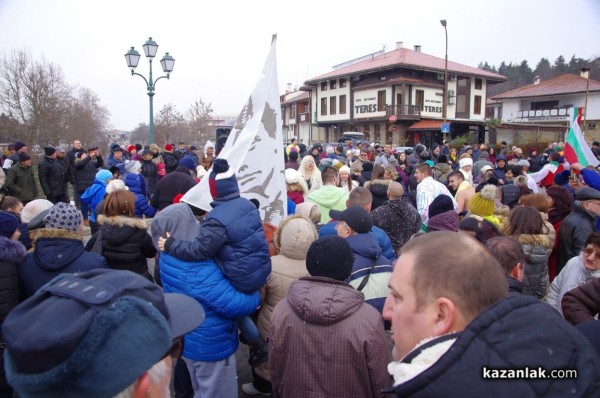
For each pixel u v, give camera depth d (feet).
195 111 123.13
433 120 131.54
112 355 2.94
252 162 13.87
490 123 122.11
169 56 47.52
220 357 9.11
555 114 149.28
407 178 31.86
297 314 6.86
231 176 9.27
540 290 11.60
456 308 3.73
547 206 15.15
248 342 10.34
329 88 154.30
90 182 34.01
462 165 26.71
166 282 8.97
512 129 120.57
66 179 34.30
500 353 3.30
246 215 9.04
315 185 23.89
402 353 4.00
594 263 9.58
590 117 144.36
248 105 14.28
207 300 8.67
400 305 4.00
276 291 10.05
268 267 9.30
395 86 127.44
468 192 18.97
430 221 13.43
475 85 141.28
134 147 48.52
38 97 90.17
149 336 3.17
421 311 3.84
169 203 20.59
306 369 6.77
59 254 8.98
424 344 3.66
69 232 9.23
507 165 31.37
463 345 3.37
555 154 29.22
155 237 9.37
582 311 7.75
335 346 6.61
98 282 3.37
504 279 3.87
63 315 3.00
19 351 2.82
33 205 12.16
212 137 127.34
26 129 88.28
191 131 119.44
